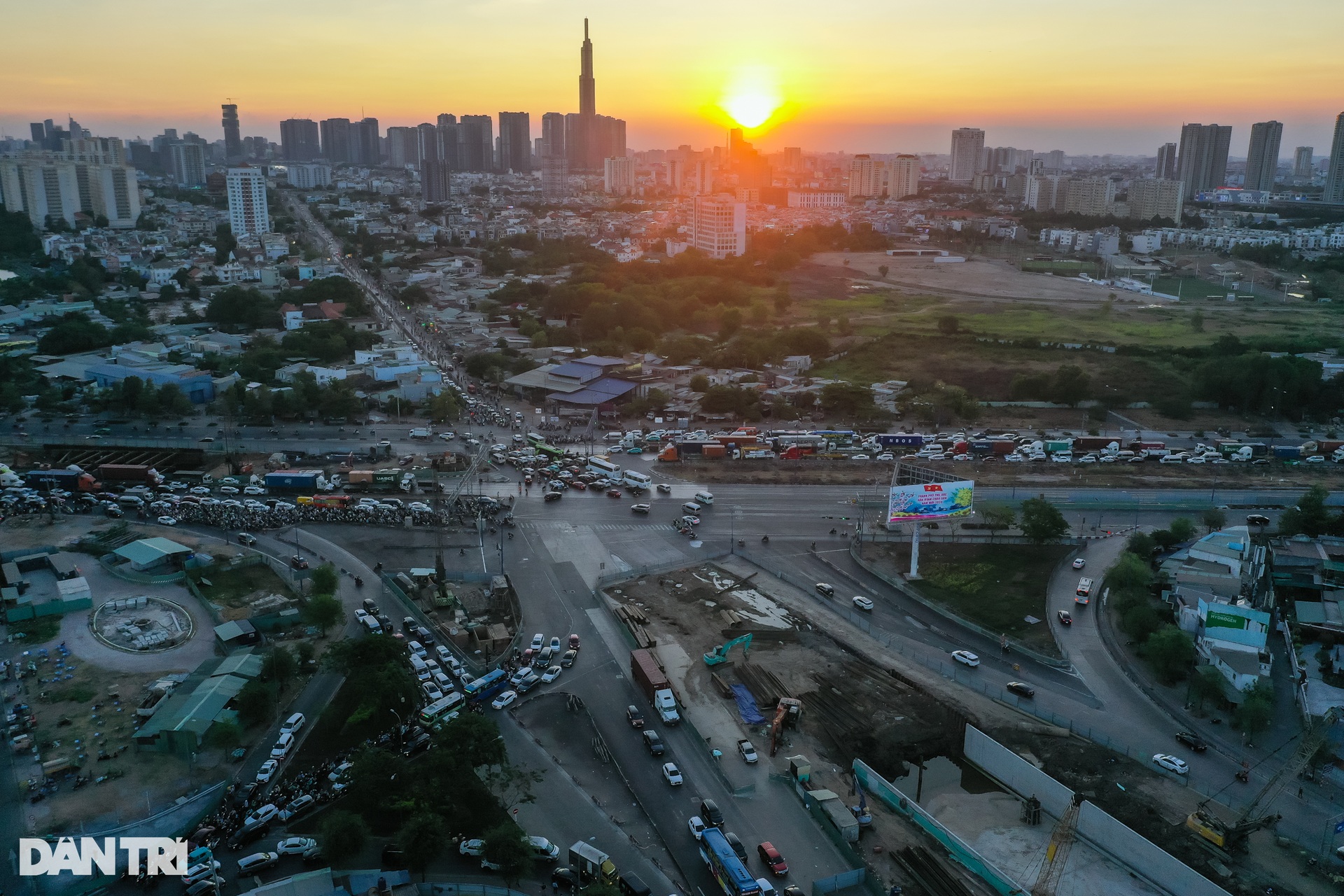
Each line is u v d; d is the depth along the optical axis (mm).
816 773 154875
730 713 171375
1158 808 146000
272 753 153750
